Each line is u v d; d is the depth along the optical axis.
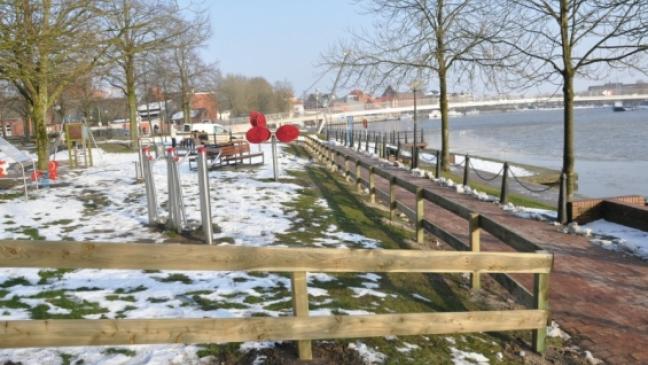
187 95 43.59
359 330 3.96
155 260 3.41
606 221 9.95
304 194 12.72
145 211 10.41
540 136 54.81
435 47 19.19
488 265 4.39
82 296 5.27
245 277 6.10
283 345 4.15
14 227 8.96
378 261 4.03
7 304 4.99
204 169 7.59
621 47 11.20
